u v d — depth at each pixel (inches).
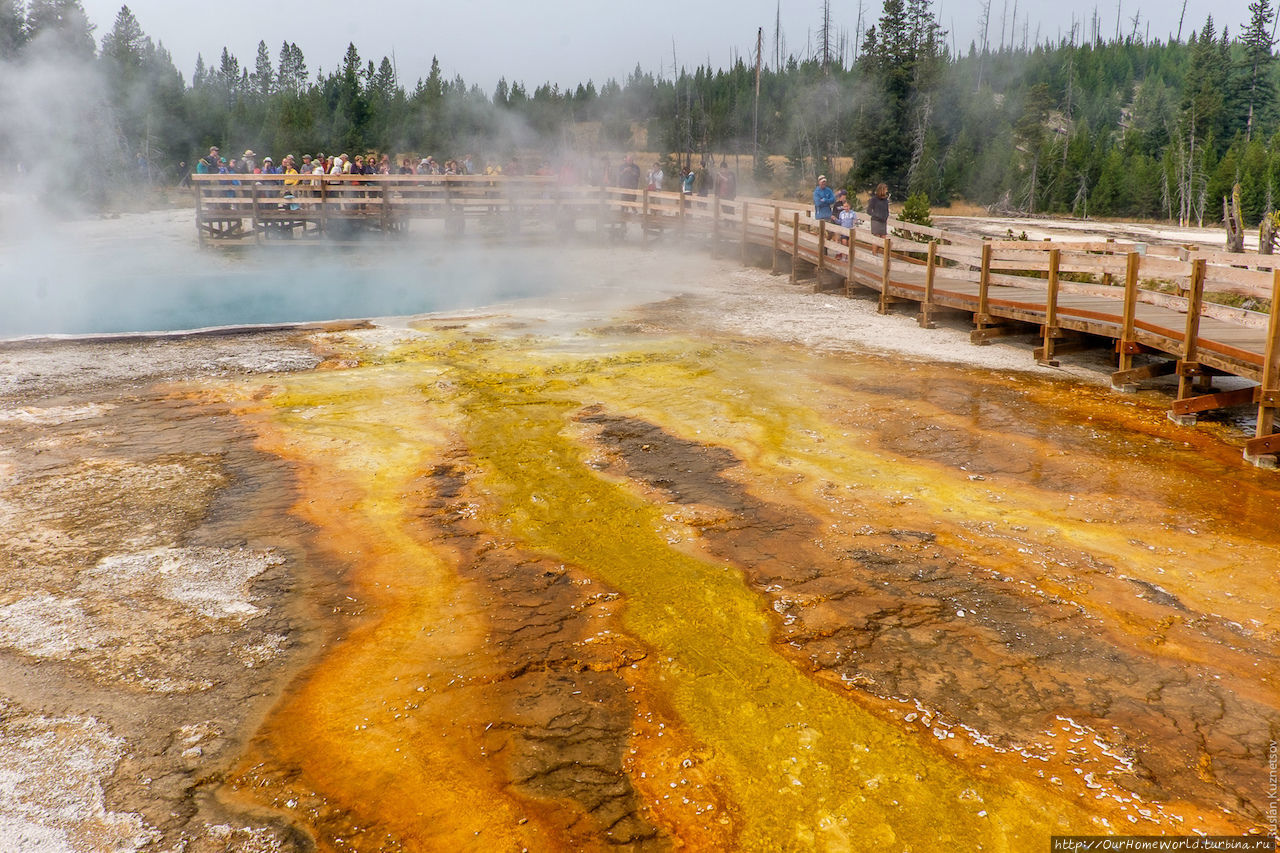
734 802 159.5
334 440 354.9
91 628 216.4
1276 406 325.4
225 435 361.4
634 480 313.7
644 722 181.6
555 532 272.2
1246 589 232.4
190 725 180.4
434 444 351.9
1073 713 183.0
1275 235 831.7
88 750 172.4
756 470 321.1
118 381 440.1
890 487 304.2
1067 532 267.6
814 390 425.1
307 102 2193.7
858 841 150.6
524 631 216.1
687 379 445.1
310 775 166.2
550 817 155.7
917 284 597.0
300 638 213.3
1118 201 2112.5
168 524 276.5
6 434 359.6
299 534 270.5
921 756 171.0
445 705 186.9
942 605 226.2
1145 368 415.8
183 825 153.6
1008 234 1032.8
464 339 537.3
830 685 193.6
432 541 266.1
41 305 729.6
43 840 149.2
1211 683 192.5
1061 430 363.3
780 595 232.5
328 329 570.3
